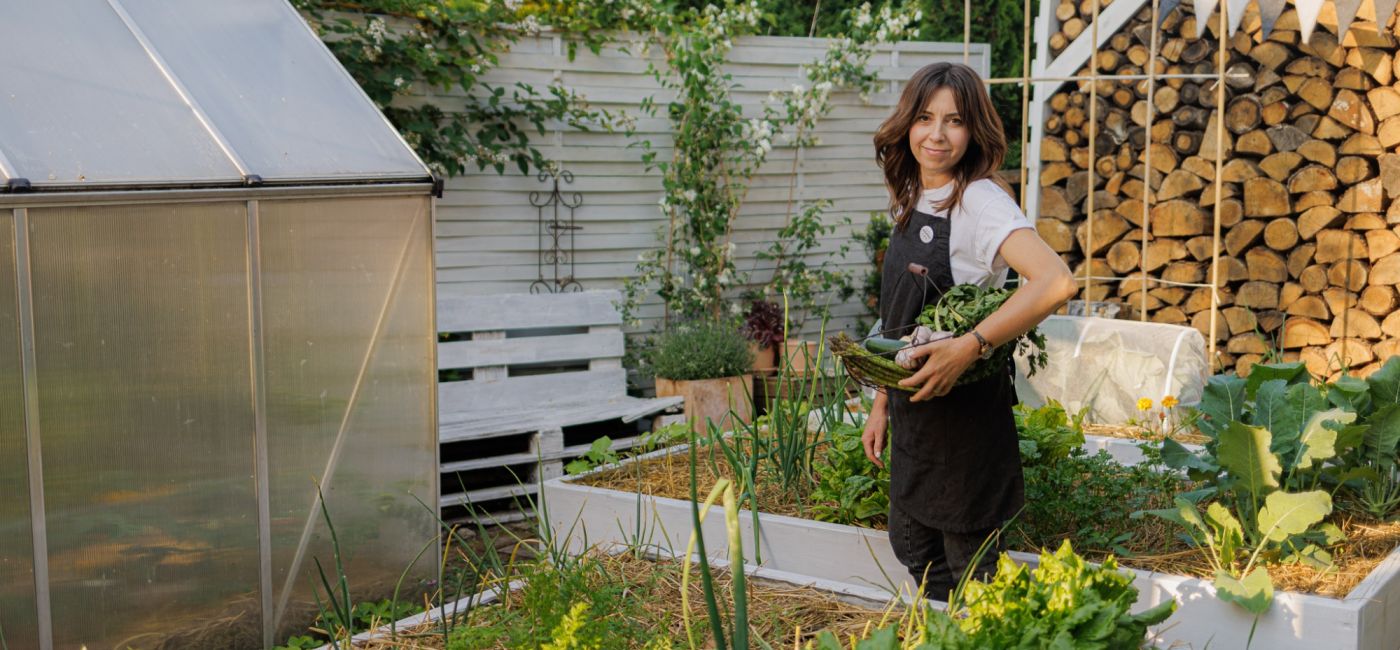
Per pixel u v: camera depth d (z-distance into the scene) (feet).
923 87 8.11
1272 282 20.57
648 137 22.54
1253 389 10.77
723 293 23.26
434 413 12.32
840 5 37.83
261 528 11.04
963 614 7.82
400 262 11.94
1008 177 24.93
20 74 10.42
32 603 9.65
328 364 11.46
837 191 24.76
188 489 10.53
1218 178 18.29
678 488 12.50
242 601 10.96
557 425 17.46
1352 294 19.84
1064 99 22.38
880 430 9.91
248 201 10.73
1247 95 20.24
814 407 14.71
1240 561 9.09
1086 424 15.47
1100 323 16.30
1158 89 21.18
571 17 21.29
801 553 10.95
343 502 11.68
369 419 11.83
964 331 7.89
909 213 8.46
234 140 11.09
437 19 19.75
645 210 22.62
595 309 20.38
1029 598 6.36
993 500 8.50
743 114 23.49
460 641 7.88
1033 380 16.39
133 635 10.28
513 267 21.36
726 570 9.53
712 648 7.86
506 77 20.98
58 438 9.71
